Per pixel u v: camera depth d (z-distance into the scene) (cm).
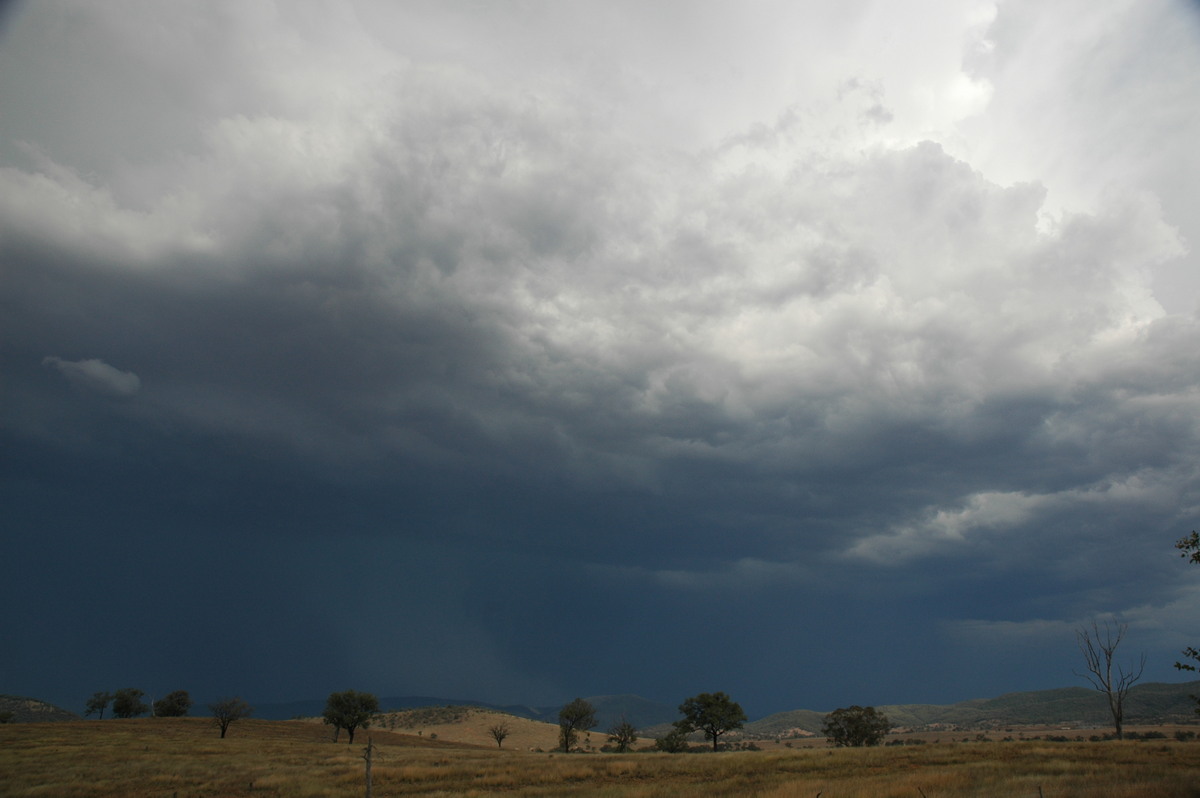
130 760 5844
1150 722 17162
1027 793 2958
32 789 4266
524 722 17488
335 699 10838
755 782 4000
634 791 3694
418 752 7594
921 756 5047
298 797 4041
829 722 9756
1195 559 2311
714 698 10169
